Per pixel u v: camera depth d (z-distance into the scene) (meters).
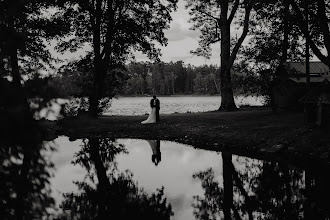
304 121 19.19
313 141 15.82
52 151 5.17
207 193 11.13
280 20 22.00
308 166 13.88
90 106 28.84
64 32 25.67
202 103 90.75
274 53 23.53
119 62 31.61
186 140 22.20
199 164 15.62
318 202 9.79
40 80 4.36
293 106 29.34
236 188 11.70
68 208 9.12
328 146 14.77
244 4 30.59
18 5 6.64
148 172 14.41
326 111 17.09
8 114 4.29
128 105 84.44
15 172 4.96
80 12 28.86
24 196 5.30
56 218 8.13
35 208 5.48
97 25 29.20
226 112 32.69
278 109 29.69
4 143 4.48
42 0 21.72
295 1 20.72
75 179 12.98
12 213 5.30
